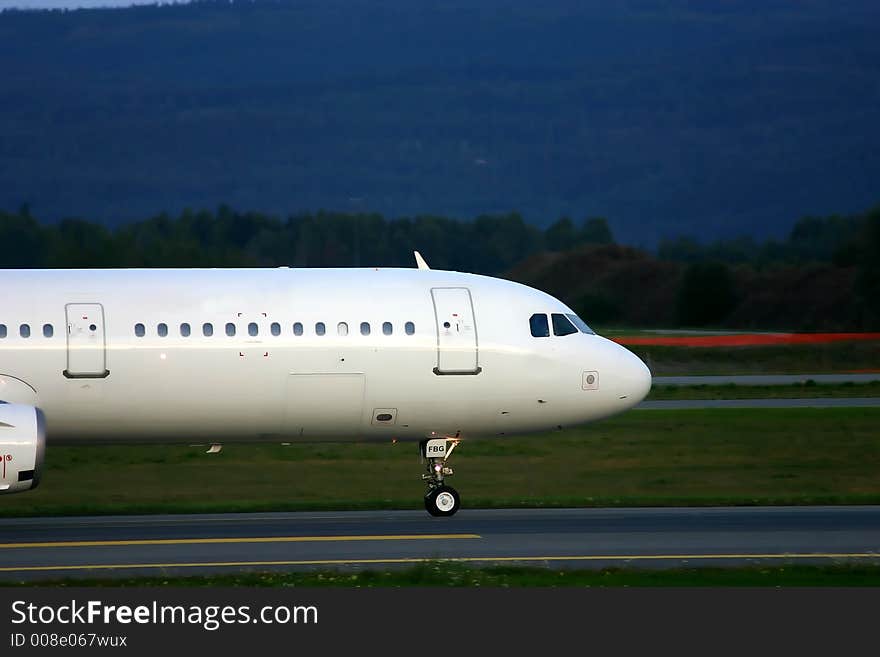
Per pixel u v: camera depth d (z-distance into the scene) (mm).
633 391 109125
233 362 101625
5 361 99312
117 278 104250
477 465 144375
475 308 106125
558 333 107750
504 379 105562
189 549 88500
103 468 141375
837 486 131500
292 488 131125
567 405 107562
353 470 141375
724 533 95188
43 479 135375
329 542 91062
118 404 101188
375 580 77125
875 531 96250
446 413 105562
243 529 98562
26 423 93750
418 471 140750
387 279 107000
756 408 183875
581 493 126812
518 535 94188
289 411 103375
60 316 100875
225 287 104188
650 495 123812
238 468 142000
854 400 196125
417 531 96625
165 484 133375
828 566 80938
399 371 103688
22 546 90062
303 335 102562
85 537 94562
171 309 102188
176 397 101562
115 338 100750
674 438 159750
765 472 139750
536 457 148875
